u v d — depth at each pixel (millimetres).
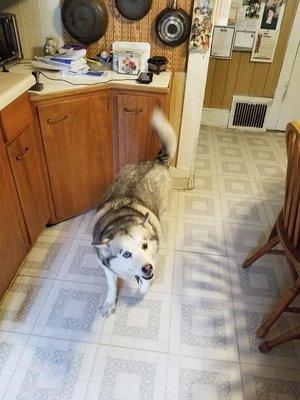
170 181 1860
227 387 1263
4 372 1277
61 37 1978
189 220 2125
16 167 1481
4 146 1374
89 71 1817
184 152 2295
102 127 1862
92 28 1874
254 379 1292
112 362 1325
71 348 1367
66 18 1866
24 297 1568
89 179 1990
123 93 1782
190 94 2053
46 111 1601
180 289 1646
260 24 2898
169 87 1845
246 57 3100
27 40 1979
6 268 1486
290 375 1307
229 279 1716
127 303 1561
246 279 1721
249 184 2535
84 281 1664
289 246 1293
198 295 1621
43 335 1410
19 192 1533
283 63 3061
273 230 1658
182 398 1224
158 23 1854
